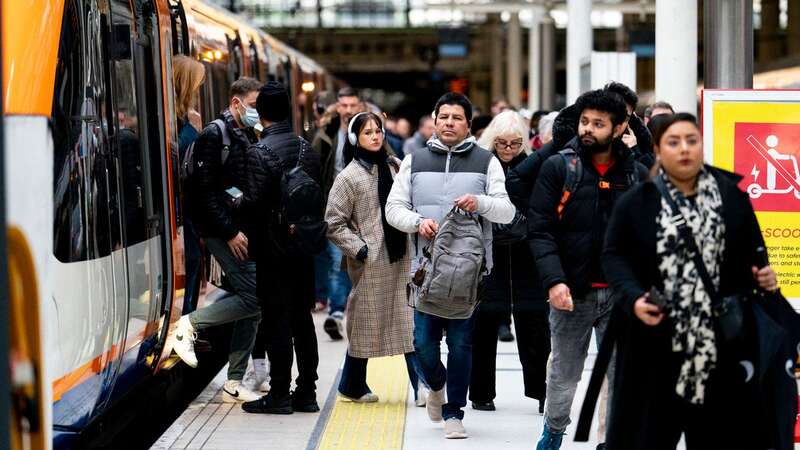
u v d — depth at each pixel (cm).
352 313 1722
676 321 1019
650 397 1037
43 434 920
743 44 1766
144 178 1546
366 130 1692
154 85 1634
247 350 1830
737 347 1023
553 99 6662
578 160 1280
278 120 1717
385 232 1697
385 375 2041
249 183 1669
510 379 2014
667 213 1029
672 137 1024
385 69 11938
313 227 1661
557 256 1261
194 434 1606
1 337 730
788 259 1448
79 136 1269
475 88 12231
